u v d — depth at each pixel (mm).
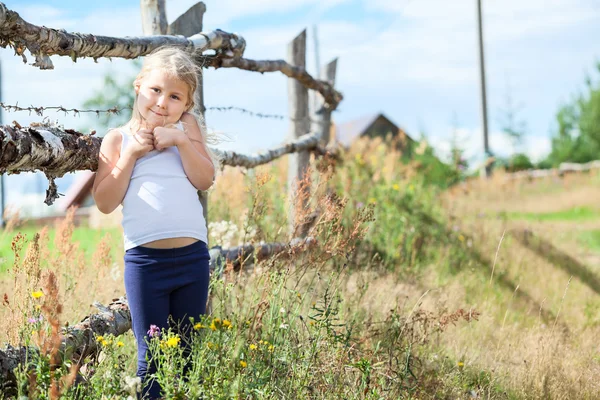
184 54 2857
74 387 2459
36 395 2180
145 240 2652
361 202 6891
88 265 4449
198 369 2430
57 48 2723
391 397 3055
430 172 10672
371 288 4738
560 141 35438
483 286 5801
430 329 4086
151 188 2693
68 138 2652
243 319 3068
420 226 7484
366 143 8844
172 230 2666
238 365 2537
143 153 2715
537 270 6695
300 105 6891
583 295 5941
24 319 2574
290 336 3113
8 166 2369
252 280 4066
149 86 2764
